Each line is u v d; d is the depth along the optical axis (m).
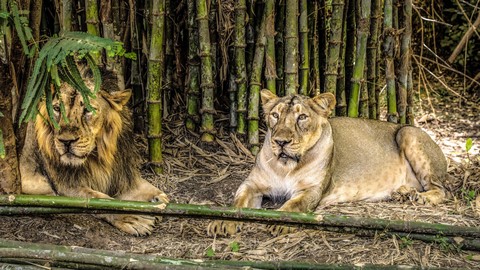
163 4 9.97
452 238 7.82
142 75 11.30
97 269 7.07
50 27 11.06
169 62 11.51
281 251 7.91
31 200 7.68
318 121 9.09
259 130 11.38
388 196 10.08
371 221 7.83
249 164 10.59
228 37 11.29
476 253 7.84
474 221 8.66
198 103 11.20
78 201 7.70
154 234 8.47
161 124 10.66
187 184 9.98
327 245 7.98
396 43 11.38
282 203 9.52
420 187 10.20
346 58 11.59
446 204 9.40
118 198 9.07
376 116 12.21
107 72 8.91
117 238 8.27
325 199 9.55
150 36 10.80
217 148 10.93
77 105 8.09
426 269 7.09
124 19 11.02
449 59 15.13
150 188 9.20
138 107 11.25
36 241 7.96
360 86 11.08
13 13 6.97
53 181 8.59
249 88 10.91
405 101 11.63
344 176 9.73
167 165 10.43
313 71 11.66
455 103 14.53
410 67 11.74
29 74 8.02
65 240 8.05
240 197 8.99
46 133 8.35
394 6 11.37
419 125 13.35
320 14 11.63
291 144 8.81
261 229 8.55
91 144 8.24
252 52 11.27
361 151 9.96
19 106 8.17
